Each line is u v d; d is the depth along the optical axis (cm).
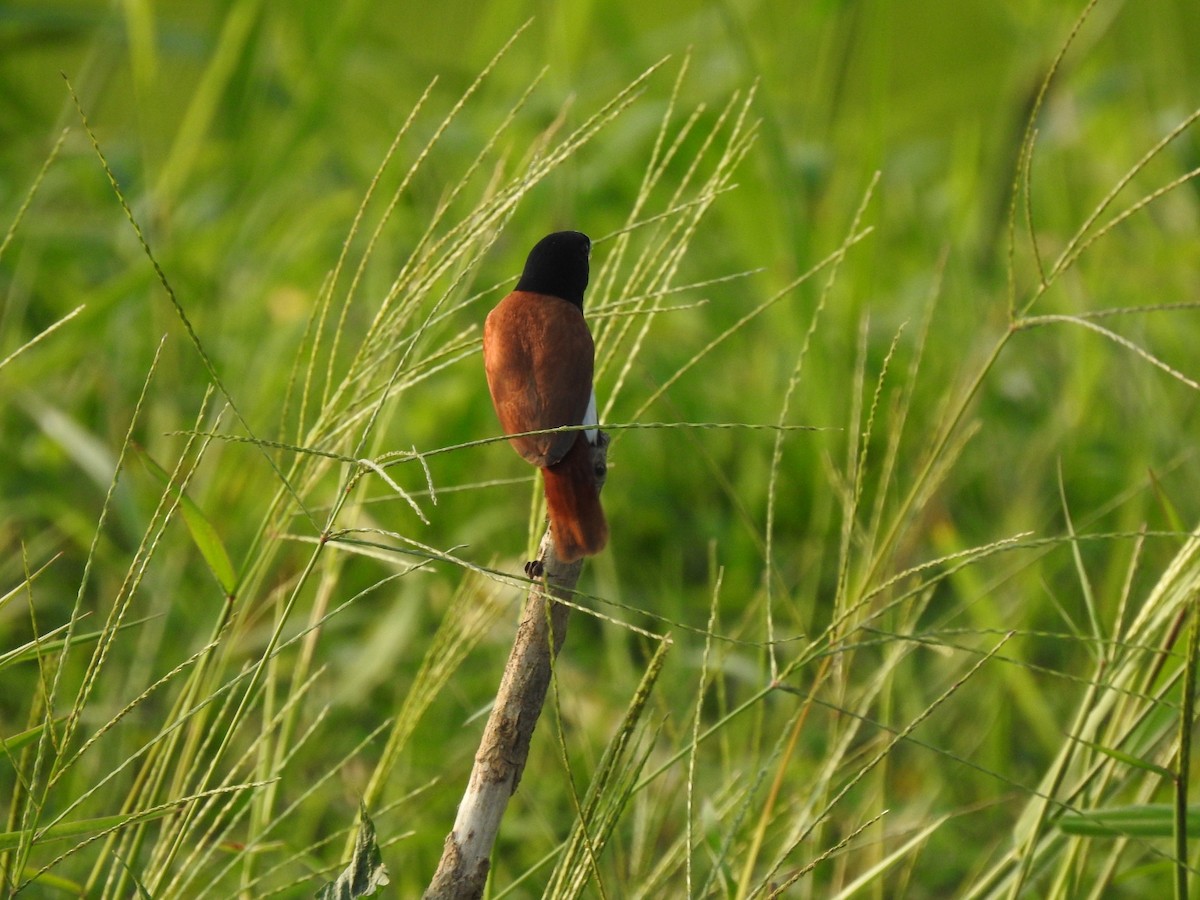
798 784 809
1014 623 989
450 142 1468
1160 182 1605
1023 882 583
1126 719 616
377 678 948
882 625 730
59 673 484
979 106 2225
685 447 1293
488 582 683
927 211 1739
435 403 1209
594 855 490
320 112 1334
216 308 1283
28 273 1216
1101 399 1362
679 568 1132
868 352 1346
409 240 1339
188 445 495
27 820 500
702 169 1477
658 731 517
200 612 981
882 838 662
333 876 628
